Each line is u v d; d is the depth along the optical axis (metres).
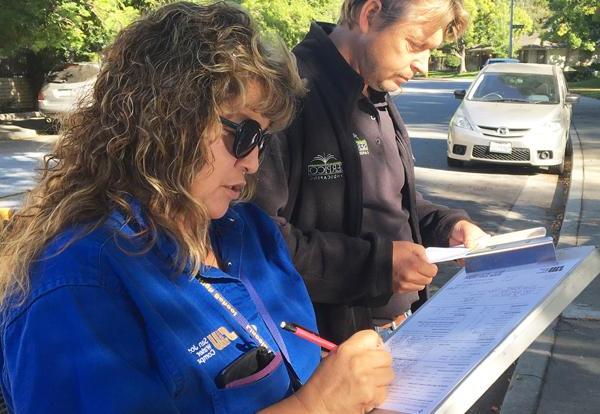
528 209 7.94
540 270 1.51
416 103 24.55
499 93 10.88
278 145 1.96
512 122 10.03
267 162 1.93
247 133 1.21
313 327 1.56
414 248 1.96
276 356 1.30
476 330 1.40
